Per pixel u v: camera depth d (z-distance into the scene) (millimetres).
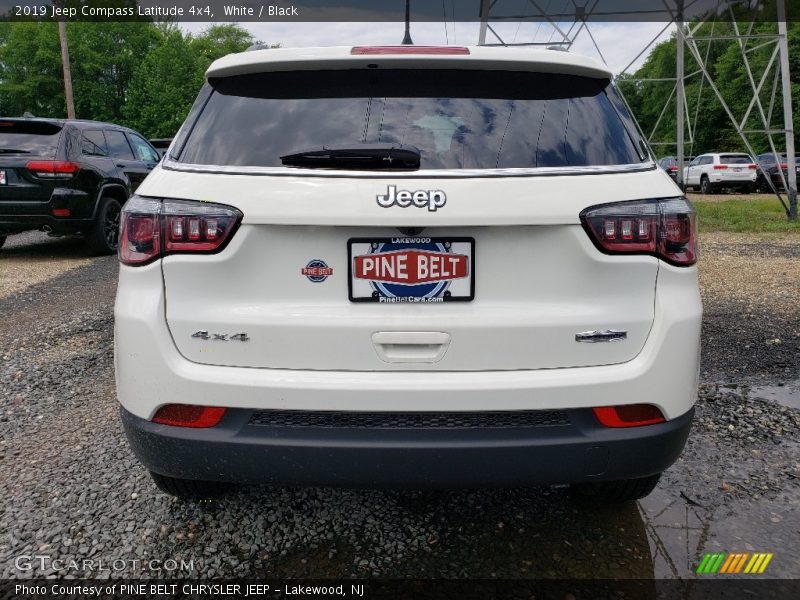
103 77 52312
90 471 2936
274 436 1979
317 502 2703
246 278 1997
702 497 2719
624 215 1983
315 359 1987
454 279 1988
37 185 8234
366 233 1964
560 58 2191
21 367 4355
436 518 2596
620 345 2012
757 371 4191
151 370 2021
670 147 50812
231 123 2154
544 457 1970
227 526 2527
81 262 8711
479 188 1944
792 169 13266
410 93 2180
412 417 1977
